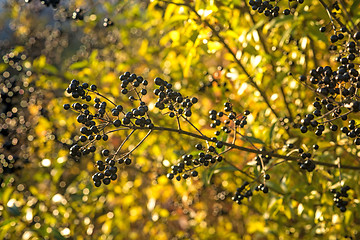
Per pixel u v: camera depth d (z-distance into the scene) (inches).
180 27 160.9
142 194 199.8
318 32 115.6
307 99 144.3
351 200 129.3
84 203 178.5
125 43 209.9
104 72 190.5
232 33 136.3
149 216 190.5
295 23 120.1
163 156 179.2
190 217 198.4
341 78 78.7
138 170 193.3
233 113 106.5
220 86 158.7
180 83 174.9
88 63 181.0
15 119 197.5
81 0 226.2
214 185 178.7
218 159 100.7
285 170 133.7
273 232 164.6
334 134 131.8
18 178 193.5
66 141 189.3
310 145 131.2
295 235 158.4
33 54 239.5
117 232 186.2
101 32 245.8
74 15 171.5
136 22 185.9
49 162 174.1
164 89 96.8
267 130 139.4
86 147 95.3
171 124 165.9
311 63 143.9
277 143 143.3
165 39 140.9
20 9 262.1
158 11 175.0
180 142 167.6
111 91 176.1
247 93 161.8
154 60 211.3
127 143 178.7
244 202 162.4
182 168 100.7
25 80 194.1
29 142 198.4
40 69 177.5
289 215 130.6
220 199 178.5
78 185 185.6
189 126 164.1
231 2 134.6
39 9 262.7
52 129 193.6
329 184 125.6
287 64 149.3
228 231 195.3
